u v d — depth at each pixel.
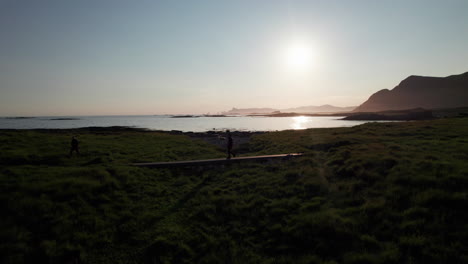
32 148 19.41
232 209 9.49
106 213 9.05
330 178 11.84
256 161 16.92
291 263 6.30
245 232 8.07
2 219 7.82
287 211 8.98
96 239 7.57
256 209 9.45
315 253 6.61
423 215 7.23
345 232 7.08
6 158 15.45
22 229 7.54
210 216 9.11
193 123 127.00
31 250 6.78
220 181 13.36
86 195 10.01
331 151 17.98
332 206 8.95
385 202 8.36
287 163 15.73
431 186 8.73
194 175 14.54
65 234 7.58
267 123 118.50
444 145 15.81
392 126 30.28
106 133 41.47
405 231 6.77
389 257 5.83
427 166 10.68
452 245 5.86
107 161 16.78
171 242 7.49
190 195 11.33
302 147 20.94
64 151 19.28
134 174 13.57
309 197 10.12
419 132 23.53
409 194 8.60
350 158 14.09
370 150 15.85
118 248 7.31
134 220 8.81
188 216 9.21
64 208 8.88
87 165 15.51
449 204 7.44
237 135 48.41
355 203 8.93
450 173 9.42
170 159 18.59
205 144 29.72
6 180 10.70
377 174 10.77
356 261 5.92
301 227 7.71
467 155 12.35
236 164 16.34
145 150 22.33
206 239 7.75
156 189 11.87
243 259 6.74
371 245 6.48
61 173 12.25
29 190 9.72
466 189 8.02
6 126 92.50
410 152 14.05
